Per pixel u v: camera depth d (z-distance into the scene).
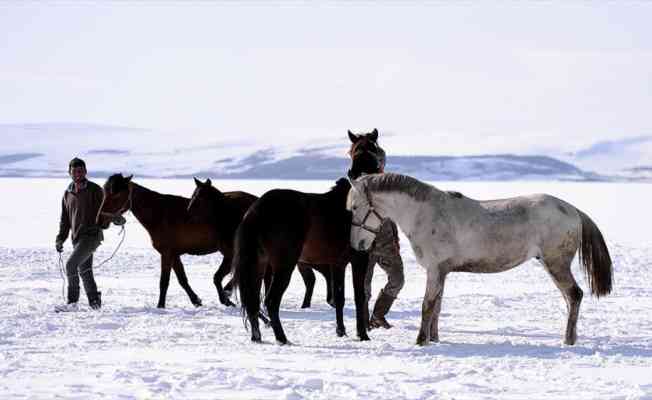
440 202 12.37
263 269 12.70
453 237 12.27
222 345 12.07
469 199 12.59
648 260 27.39
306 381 9.22
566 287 12.62
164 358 10.90
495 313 16.45
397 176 12.39
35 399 8.36
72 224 16.47
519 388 9.20
